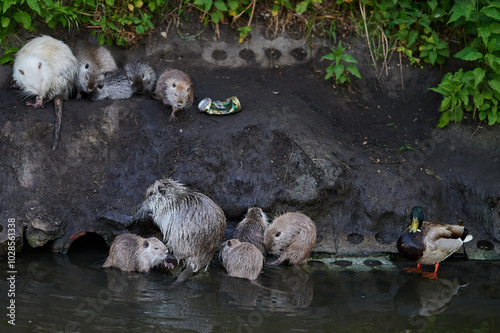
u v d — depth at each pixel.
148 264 5.86
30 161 6.40
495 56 6.86
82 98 7.11
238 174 6.49
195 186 6.45
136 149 6.64
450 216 6.66
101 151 6.61
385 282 5.85
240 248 5.85
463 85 7.02
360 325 5.06
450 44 7.92
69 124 6.63
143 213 6.23
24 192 6.27
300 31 7.95
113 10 7.57
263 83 7.51
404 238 5.96
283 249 6.12
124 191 6.43
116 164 6.58
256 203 6.44
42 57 6.49
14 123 6.47
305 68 7.77
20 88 6.83
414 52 7.92
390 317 5.20
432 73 7.77
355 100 7.54
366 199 6.56
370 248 6.43
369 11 8.09
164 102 6.84
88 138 6.62
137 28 7.47
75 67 6.92
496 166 6.91
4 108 6.61
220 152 6.57
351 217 6.59
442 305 5.45
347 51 7.87
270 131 6.70
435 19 7.92
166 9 7.80
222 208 6.45
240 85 7.44
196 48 7.77
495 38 6.74
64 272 5.79
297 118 6.96
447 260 6.38
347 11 8.08
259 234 6.19
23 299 5.22
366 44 7.91
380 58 7.85
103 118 6.71
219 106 6.91
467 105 7.09
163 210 5.95
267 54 7.82
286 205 6.47
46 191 6.34
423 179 6.77
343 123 7.23
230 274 5.87
